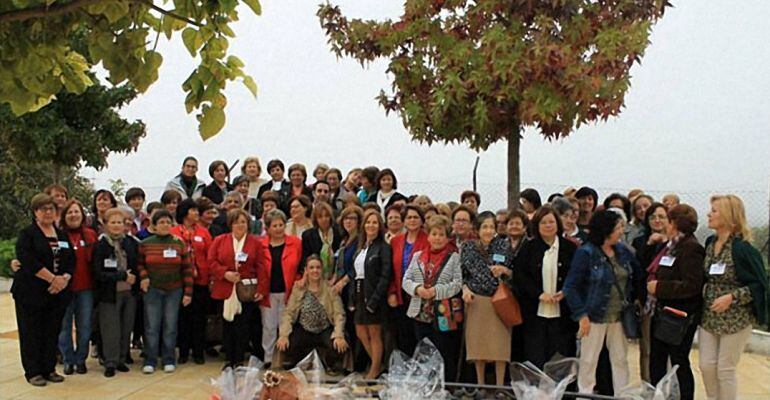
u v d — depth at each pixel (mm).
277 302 7969
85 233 7754
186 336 8406
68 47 2754
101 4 2438
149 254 7918
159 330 7996
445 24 8859
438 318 6637
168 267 7926
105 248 7656
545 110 7906
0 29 2410
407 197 8992
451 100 8383
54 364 7441
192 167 9719
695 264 5848
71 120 15531
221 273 7887
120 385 7336
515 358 6723
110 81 2598
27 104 2623
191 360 8523
